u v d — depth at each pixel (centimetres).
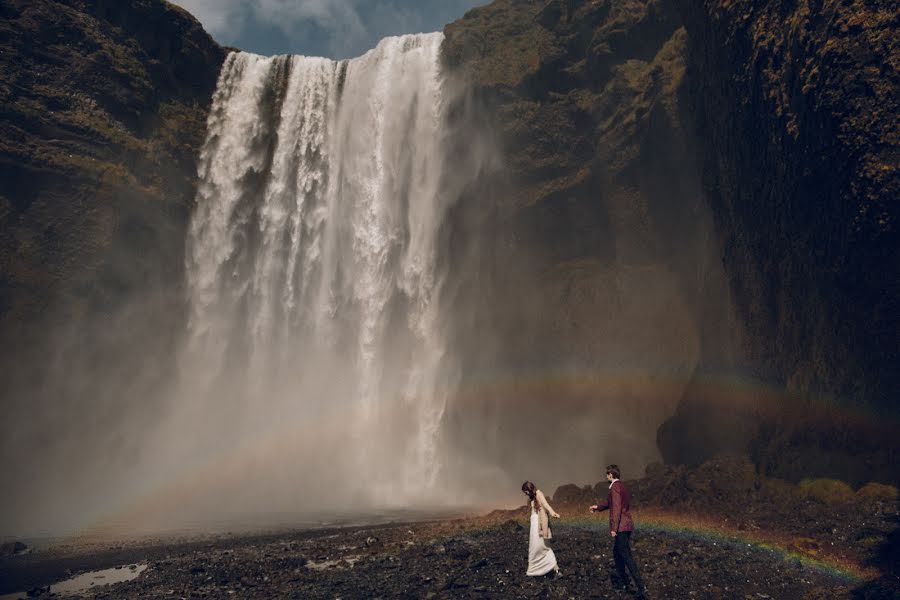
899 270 1733
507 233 4441
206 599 1291
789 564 1377
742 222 2578
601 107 4091
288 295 4669
